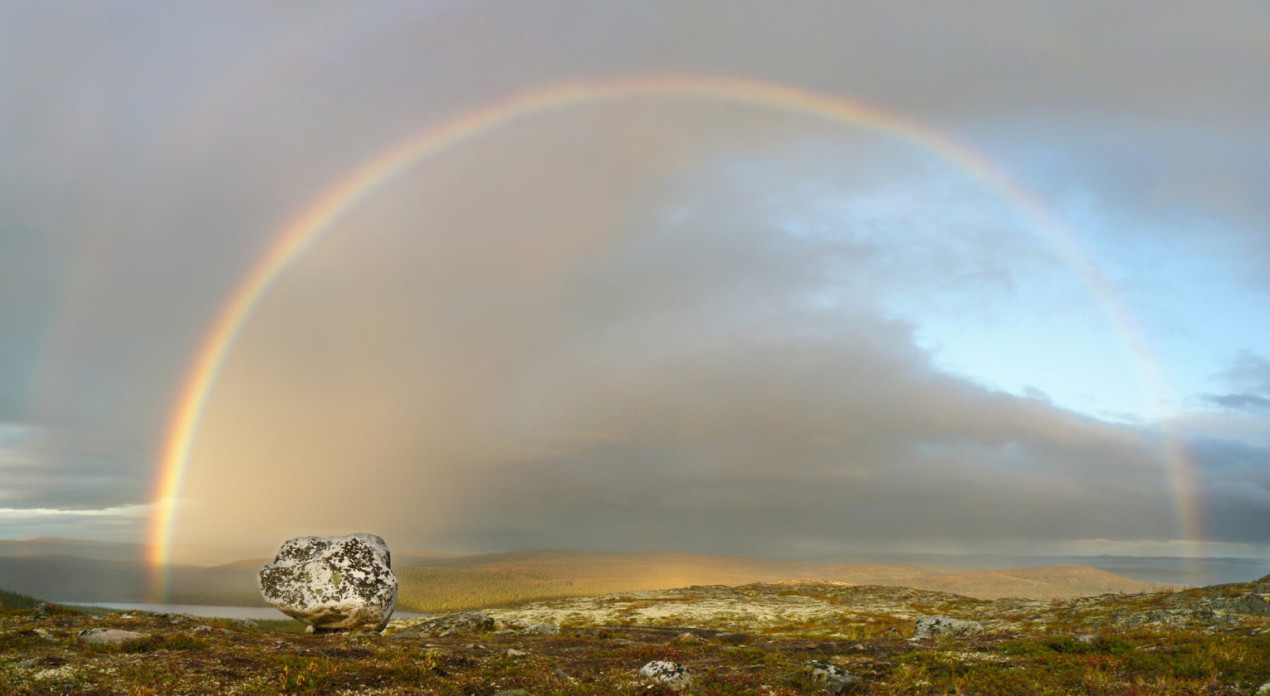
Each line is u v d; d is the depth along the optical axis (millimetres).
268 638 29438
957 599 81562
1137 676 23594
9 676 19672
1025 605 66125
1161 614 43000
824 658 28891
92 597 167500
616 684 23844
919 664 26109
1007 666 25500
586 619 69438
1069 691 22031
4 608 31953
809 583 100062
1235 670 23281
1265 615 41250
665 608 76688
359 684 21375
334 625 35344
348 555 36781
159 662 22172
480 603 130125
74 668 20812
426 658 25516
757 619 67625
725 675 25281
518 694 21312
